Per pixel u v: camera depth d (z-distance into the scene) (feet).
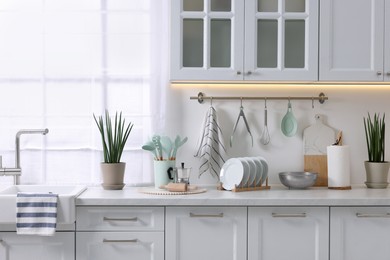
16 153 11.86
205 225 10.65
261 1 11.69
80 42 12.41
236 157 12.63
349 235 10.69
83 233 10.59
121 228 10.64
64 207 10.32
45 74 12.41
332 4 11.63
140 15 12.40
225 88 12.64
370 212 10.67
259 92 12.65
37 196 10.25
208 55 11.59
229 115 12.66
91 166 12.46
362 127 12.67
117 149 11.89
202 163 12.59
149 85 12.44
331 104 12.67
